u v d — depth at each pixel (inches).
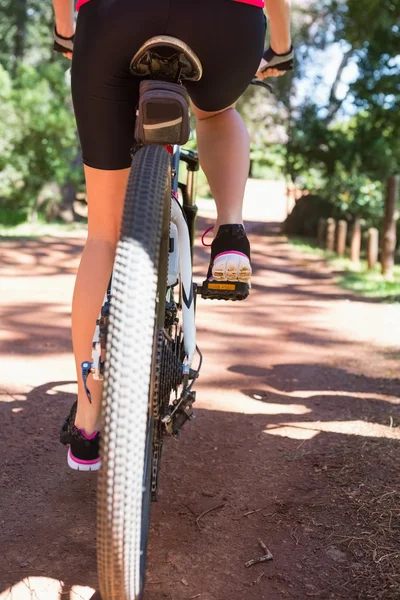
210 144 89.4
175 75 74.4
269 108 842.8
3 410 142.2
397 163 701.3
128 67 74.9
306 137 710.5
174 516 101.2
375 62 591.2
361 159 699.4
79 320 84.6
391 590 83.0
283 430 138.1
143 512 66.6
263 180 1593.3
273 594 82.7
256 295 327.6
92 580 84.4
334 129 746.2
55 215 741.9
